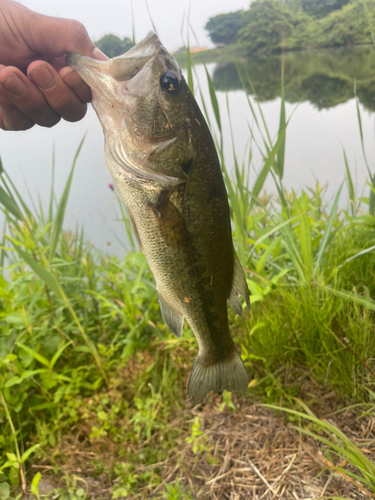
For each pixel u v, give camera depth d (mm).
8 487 385
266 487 375
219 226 323
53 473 420
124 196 311
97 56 312
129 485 391
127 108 296
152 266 323
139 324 532
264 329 476
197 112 312
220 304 352
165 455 426
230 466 404
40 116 302
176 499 361
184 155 302
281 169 621
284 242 559
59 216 474
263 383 473
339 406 430
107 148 305
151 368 500
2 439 407
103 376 499
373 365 440
